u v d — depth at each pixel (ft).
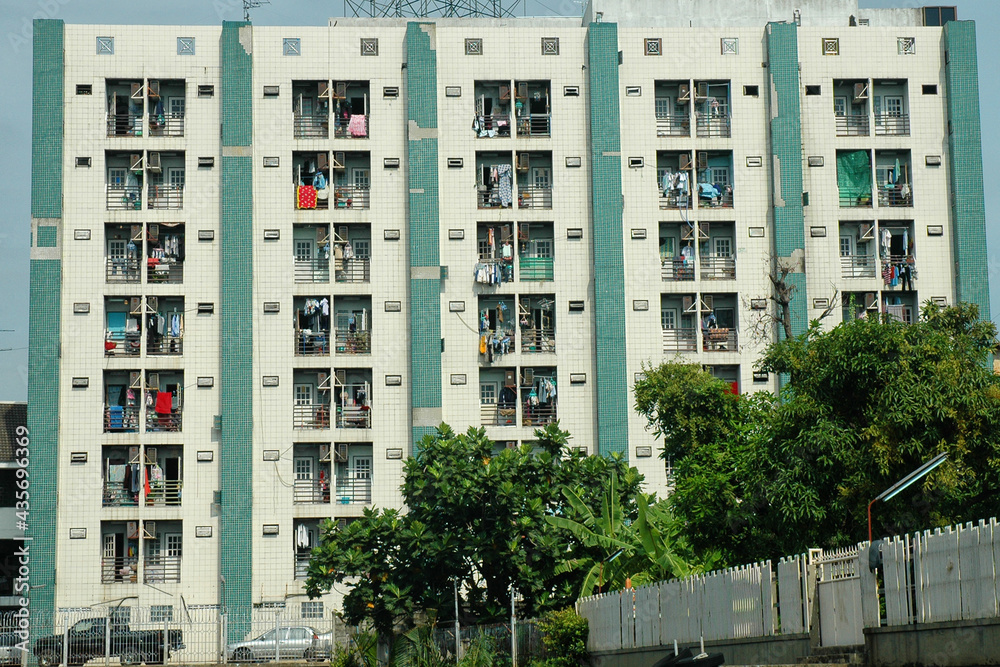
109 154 220.23
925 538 75.15
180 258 219.20
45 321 214.69
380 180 221.46
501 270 219.61
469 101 223.10
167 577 212.64
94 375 215.31
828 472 116.57
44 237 216.13
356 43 223.71
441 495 161.17
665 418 161.58
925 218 225.15
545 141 223.10
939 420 113.70
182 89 223.51
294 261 218.79
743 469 127.65
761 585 95.61
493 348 217.97
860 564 82.33
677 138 223.92
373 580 162.71
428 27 223.51
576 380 218.38
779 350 126.93
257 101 221.46
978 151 224.74
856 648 82.02
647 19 241.55
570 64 224.74
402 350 218.38
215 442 216.13
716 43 226.58
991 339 127.65
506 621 156.97
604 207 220.43
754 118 225.35
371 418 216.74
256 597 211.00
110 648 187.93
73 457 213.87
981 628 69.62
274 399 215.92
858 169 225.76
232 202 218.18
